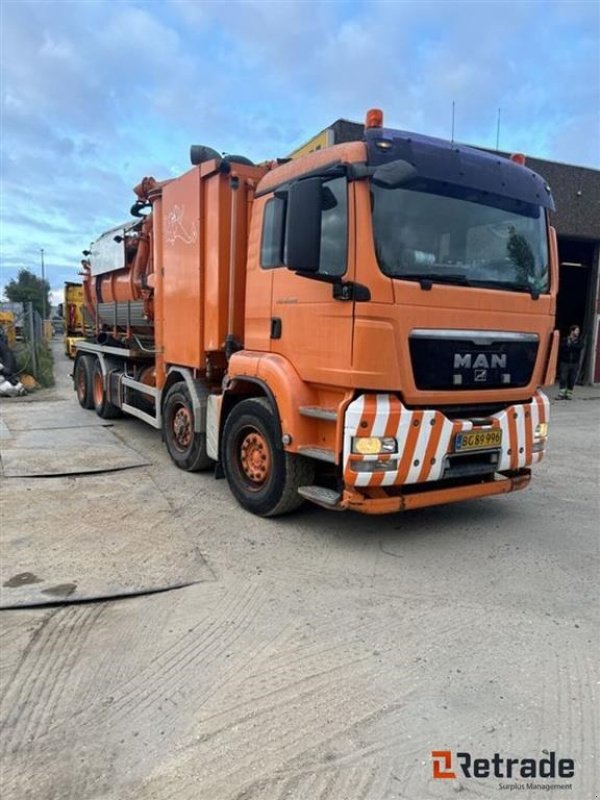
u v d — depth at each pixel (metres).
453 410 4.46
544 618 3.49
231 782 2.22
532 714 2.64
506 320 4.54
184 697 2.71
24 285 65.62
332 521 5.08
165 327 6.72
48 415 10.05
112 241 9.15
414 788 2.21
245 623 3.38
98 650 3.08
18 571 3.96
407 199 4.06
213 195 5.52
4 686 2.76
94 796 2.14
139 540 4.54
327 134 10.34
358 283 3.91
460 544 4.64
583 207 15.38
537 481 6.60
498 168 4.50
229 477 5.41
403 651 3.12
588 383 17.30
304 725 2.54
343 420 4.06
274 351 4.82
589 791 2.22
